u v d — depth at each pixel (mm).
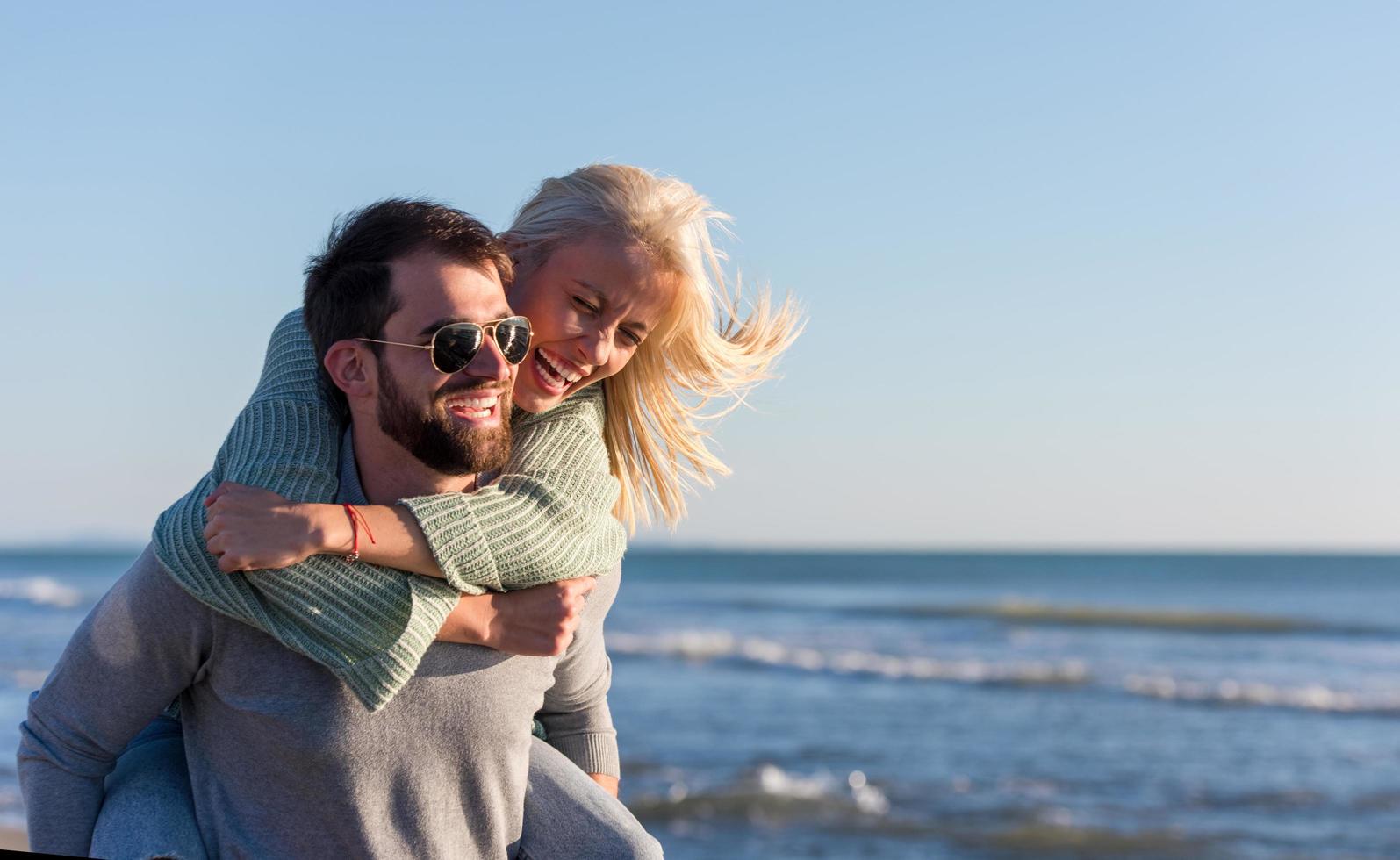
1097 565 103625
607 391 2658
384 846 2006
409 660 1918
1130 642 35375
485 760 2088
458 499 2049
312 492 1982
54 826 2006
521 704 2143
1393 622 40719
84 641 1965
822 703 24297
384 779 2004
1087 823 14844
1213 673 28984
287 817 1989
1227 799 16203
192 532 1895
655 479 2750
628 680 27344
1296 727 21891
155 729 2254
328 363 2014
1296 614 45031
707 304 2559
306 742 1956
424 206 2047
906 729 21359
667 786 16391
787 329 2762
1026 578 78562
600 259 2330
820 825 14633
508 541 2053
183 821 2000
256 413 2080
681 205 2439
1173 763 18656
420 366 1956
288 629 1909
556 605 2100
